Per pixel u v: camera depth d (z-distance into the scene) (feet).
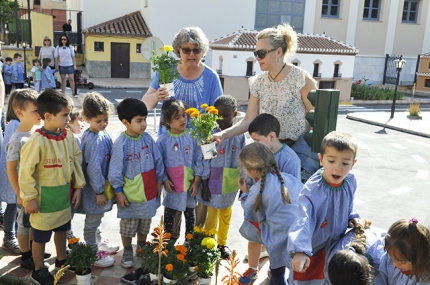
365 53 78.38
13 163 10.34
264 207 9.37
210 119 10.68
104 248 12.21
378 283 7.96
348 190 8.67
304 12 72.69
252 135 10.30
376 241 8.50
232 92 51.42
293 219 9.21
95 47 68.18
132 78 70.85
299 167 10.32
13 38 70.54
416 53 81.46
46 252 11.86
